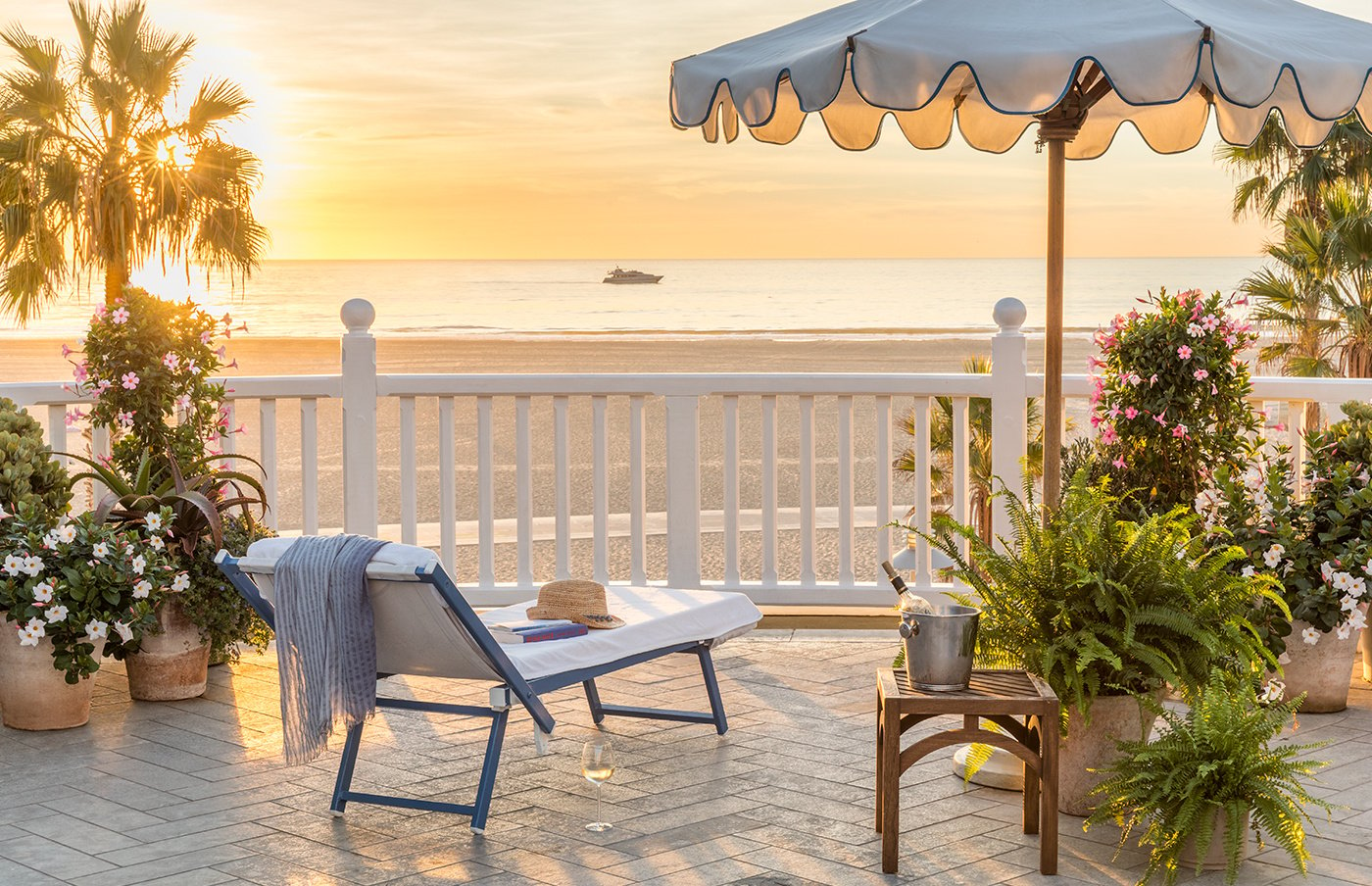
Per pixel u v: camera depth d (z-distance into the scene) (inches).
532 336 2849.4
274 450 282.8
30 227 674.8
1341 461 235.0
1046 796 159.5
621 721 225.3
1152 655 168.4
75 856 167.3
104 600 219.9
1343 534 225.3
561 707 234.1
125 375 246.5
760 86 165.6
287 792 190.5
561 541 289.9
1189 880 158.7
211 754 207.9
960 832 173.9
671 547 289.7
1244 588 174.7
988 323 3464.6
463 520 590.6
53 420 266.7
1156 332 252.7
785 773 197.6
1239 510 230.8
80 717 221.6
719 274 5930.1
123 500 233.5
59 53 684.7
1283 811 156.9
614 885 157.3
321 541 172.6
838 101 221.3
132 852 168.6
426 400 1176.8
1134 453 259.9
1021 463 259.3
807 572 291.4
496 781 195.3
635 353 2255.2
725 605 216.7
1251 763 157.8
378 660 181.3
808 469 289.6
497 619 202.2
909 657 164.4
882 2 178.7
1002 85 148.0
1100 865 163.2
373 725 222.8
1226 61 147.8
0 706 221.8
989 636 175.5
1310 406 448.1
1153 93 147.2
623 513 629.9
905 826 176.1
